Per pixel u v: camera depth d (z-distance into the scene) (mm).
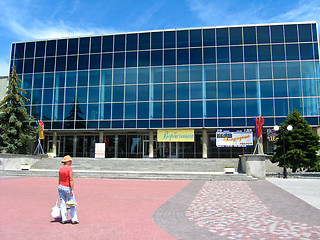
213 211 9055
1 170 25484
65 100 37906
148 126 35812
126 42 37812
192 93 35562
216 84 35219
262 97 34188
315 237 6094
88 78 37875
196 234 6309
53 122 37688
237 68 35156
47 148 40906
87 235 6098
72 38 39062
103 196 12336
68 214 8422
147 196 12414
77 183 18078
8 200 10867
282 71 34344
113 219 7801
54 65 38906
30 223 7195
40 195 12281
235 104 34562
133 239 5848
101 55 38062
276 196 12461
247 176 21531
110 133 40344
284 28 35062
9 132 30250
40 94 38625
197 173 23500
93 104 37281
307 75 33906
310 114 33188
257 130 27875
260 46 35125
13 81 31906
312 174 22891
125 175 22250
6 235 6027
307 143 24109
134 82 36875
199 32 36562
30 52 39812
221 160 28578
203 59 35938
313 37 34500
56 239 5766
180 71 36188
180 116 35375
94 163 29812
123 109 36562
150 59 36969
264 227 6988
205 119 34844
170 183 18609
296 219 7906
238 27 35906
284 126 25156
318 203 10609
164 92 36125
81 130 37281
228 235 6246
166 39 37062
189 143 37938
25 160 29094
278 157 24781
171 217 8141
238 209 9398
